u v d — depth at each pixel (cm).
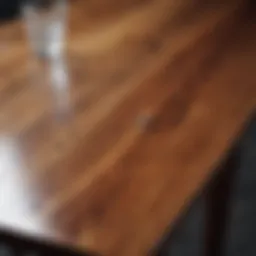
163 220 80
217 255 153
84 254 77
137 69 117
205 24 135
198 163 91
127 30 133
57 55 122
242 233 170
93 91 110
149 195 85
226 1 145
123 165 90
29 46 125
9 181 88
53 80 114
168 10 142
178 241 167
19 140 97
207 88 110
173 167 90
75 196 85
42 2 119
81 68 117
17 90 111
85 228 80
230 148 95
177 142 95
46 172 90
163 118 101
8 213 82
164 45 126
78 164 91
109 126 100
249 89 109
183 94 108
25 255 131
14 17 186
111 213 82
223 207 139
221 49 124
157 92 109
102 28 134
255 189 184
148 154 93
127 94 109
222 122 100
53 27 121
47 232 79
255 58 120
